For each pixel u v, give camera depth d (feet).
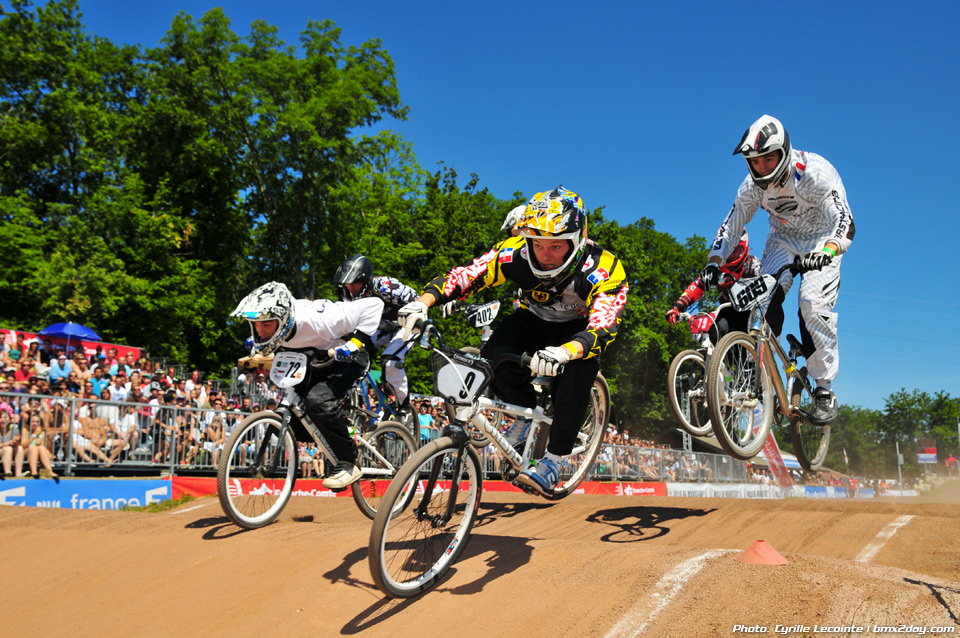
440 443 9.61
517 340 12.28
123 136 66.54
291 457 15.42
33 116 65.82
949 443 250.37
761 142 15.03
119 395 30.30
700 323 17.25
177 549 12.87
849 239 15.62
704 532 15.72
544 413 11.87
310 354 14.26
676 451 50.96
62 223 59.72
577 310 12.09
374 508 17.58
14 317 56.65
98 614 10.61
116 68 72.84
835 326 16.22
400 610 9.35
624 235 89.35
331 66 66.49
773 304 16.60
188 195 70.74
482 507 18.72
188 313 63.21
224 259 74.43
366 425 16.75
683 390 17.61
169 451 28.58
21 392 25.45
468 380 9.80
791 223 16.48
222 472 13.76
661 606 8.54
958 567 11.84
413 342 10.14
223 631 9.52
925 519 14.58
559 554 10.74
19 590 11.90
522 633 8.36
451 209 80.89
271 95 63.05
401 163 78.23
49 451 24.68
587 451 15.58
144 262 61.98
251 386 40.11
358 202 67.41
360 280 17.10
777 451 19.92
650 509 18.01
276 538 12.79
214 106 61.72
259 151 64.34
